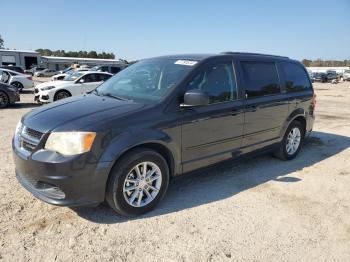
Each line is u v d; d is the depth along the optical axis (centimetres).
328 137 809
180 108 392
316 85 4250
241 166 553
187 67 425
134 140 348
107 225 352
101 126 335
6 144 638
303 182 495
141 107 373
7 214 365
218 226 360
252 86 491
